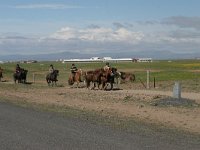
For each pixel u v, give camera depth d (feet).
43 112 77.66
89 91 128.16
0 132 52.24
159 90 127.13
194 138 49.52
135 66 396.16
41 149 41.63
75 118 67.97
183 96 104.06
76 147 42.34
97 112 79.56
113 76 132.98
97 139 46.78
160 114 76.28
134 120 67.56
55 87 150.82
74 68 152.15
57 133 51.29
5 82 188.96
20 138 47.80
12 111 79.00
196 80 159.22
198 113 77.41
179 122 66.28
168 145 43.65
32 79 213.66
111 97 108.78
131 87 143.13
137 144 43.86
